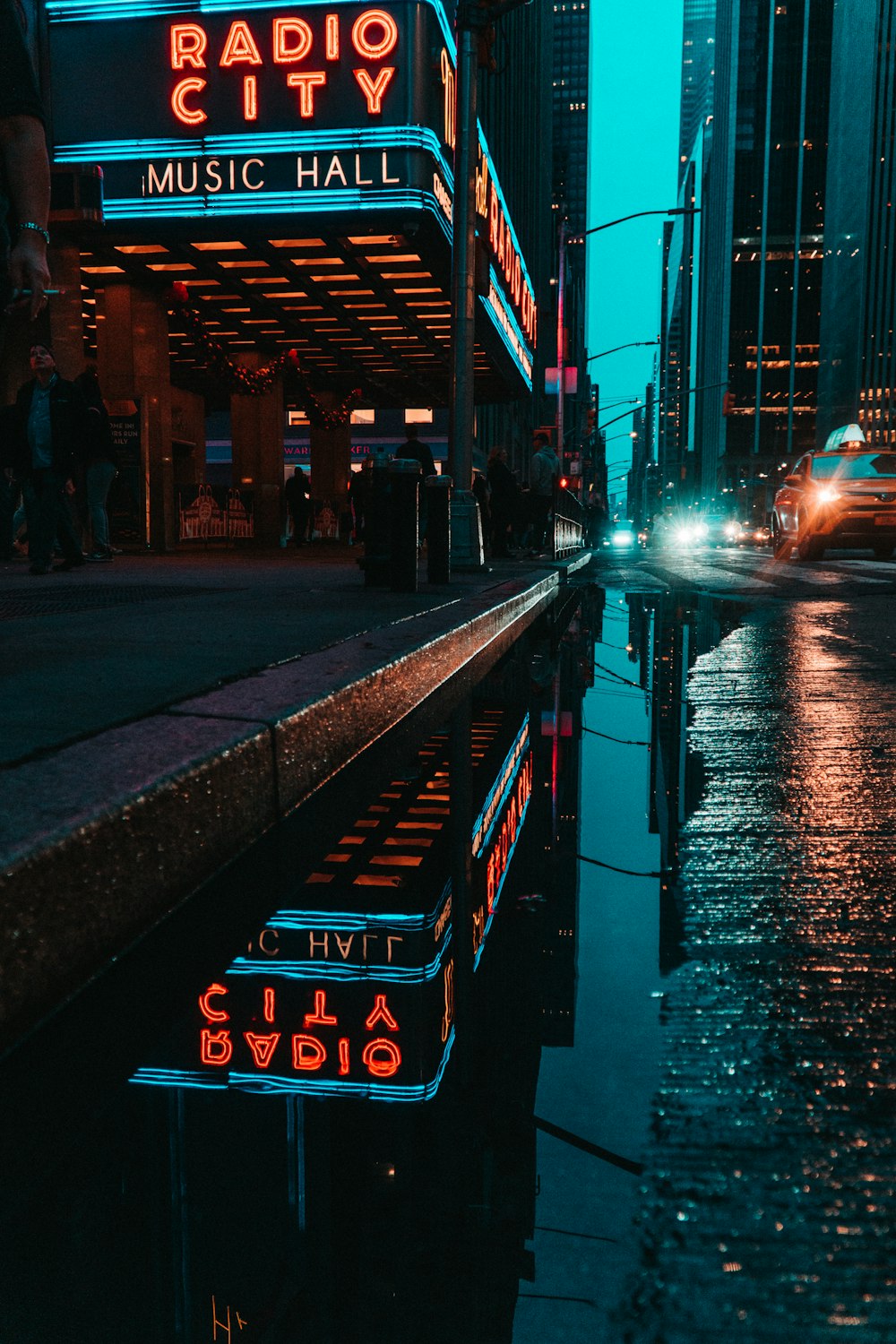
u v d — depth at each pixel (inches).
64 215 666.8
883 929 84.7
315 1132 55.9
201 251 734.5
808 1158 49.6
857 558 954.7
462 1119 55.6
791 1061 60.7
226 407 1513.3
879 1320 37.9
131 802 76.3
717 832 118.7
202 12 657.0
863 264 5438.0
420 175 658.2
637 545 3186.5
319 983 76.0
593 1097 56.8
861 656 279.4
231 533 1021.2
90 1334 40.0
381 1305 40.4
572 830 122.5
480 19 449.4
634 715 207.8
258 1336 40.3
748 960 78.6
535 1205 46.1
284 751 112.0
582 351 5152.6
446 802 133.5
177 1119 56.9
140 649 159.5
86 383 540.7
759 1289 39.7
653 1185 47.4
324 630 194.4
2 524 523.2
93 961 70.2
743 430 6663.4
